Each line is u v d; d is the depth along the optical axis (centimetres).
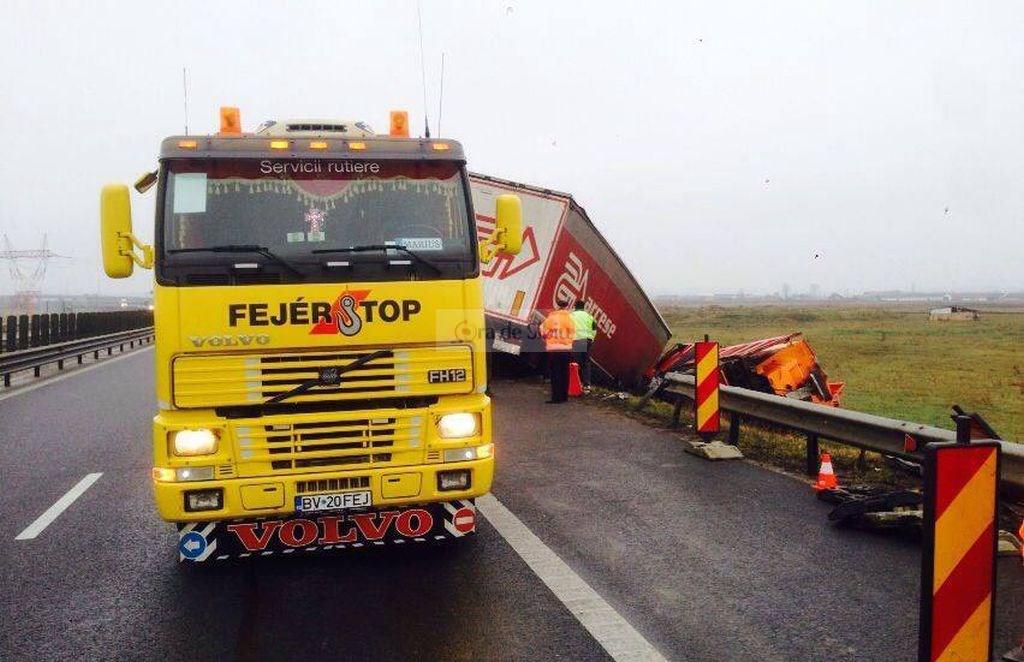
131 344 3297
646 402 1280
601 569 546
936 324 6222
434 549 594
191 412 502
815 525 643
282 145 544
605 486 777
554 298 1563
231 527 522
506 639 438
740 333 4425
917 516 602
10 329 2070
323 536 530
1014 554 564
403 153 556
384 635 448
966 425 344
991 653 346
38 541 638
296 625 464
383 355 518
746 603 484
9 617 485
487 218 1545
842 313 9700
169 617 481
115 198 538
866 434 729
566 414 1248
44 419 1252
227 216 525
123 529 670
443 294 530
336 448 513
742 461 894
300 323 509
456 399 538
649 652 421
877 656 414
